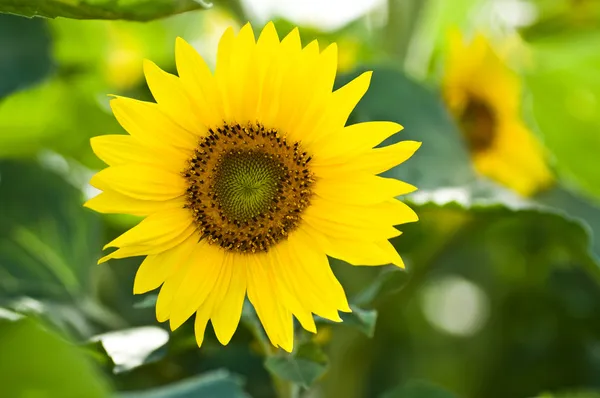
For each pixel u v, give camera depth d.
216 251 1.02
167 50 1.36
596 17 1.38
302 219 1.02
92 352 1.02
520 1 1.42
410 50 1.33
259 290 1.01
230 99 1.01
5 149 1.30
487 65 1.28
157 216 1.01
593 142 1.32
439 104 1.20
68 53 1.33
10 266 1.21
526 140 1.31
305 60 0.99
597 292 1.37
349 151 1.00
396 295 1.25
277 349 1.03
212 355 1.20
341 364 1.22
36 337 0.91
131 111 0.99
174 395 1.02
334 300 1.00
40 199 1.24
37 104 1.27
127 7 0.96
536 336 1.38
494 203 1.11
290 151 1.02
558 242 1.23
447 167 1.16
